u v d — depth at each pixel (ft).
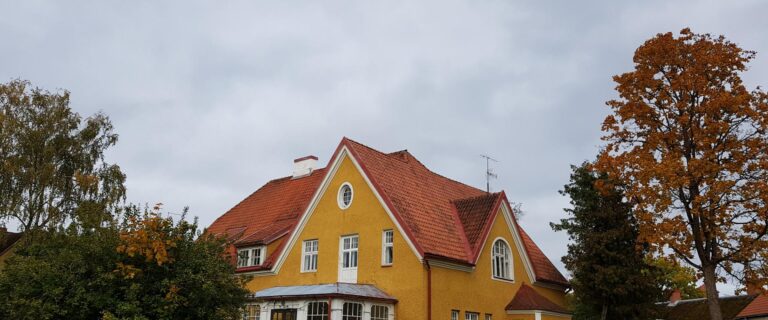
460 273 82.64
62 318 49.14
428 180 99.35
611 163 77.41
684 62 77.00
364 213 86.02
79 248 50.78
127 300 48.70
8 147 109.70
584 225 91.61
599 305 90.02
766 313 116.88
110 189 117.50
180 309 50.29
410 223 81.51
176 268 51.11
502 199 93.04
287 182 122.01
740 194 70.18
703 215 70.90
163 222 52.16
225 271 54.13
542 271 101.40
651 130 78.38
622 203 90.27
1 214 103.35
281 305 77.00
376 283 81.35
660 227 72.33
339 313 71.31
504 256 92.99
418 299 75.92
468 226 89.61
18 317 48.39
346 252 87.35
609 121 81.20
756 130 72.49
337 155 92.17
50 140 115.24
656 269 90.89
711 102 72.13
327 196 92.43
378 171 89.20
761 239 71.67
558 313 90.07
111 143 124.67
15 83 116.57
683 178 69.72
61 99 118.93
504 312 88.94
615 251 88.22
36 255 58.80
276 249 98.32
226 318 53.78
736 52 74.90
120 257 50.21
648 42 79.20
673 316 139.85
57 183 110.63
